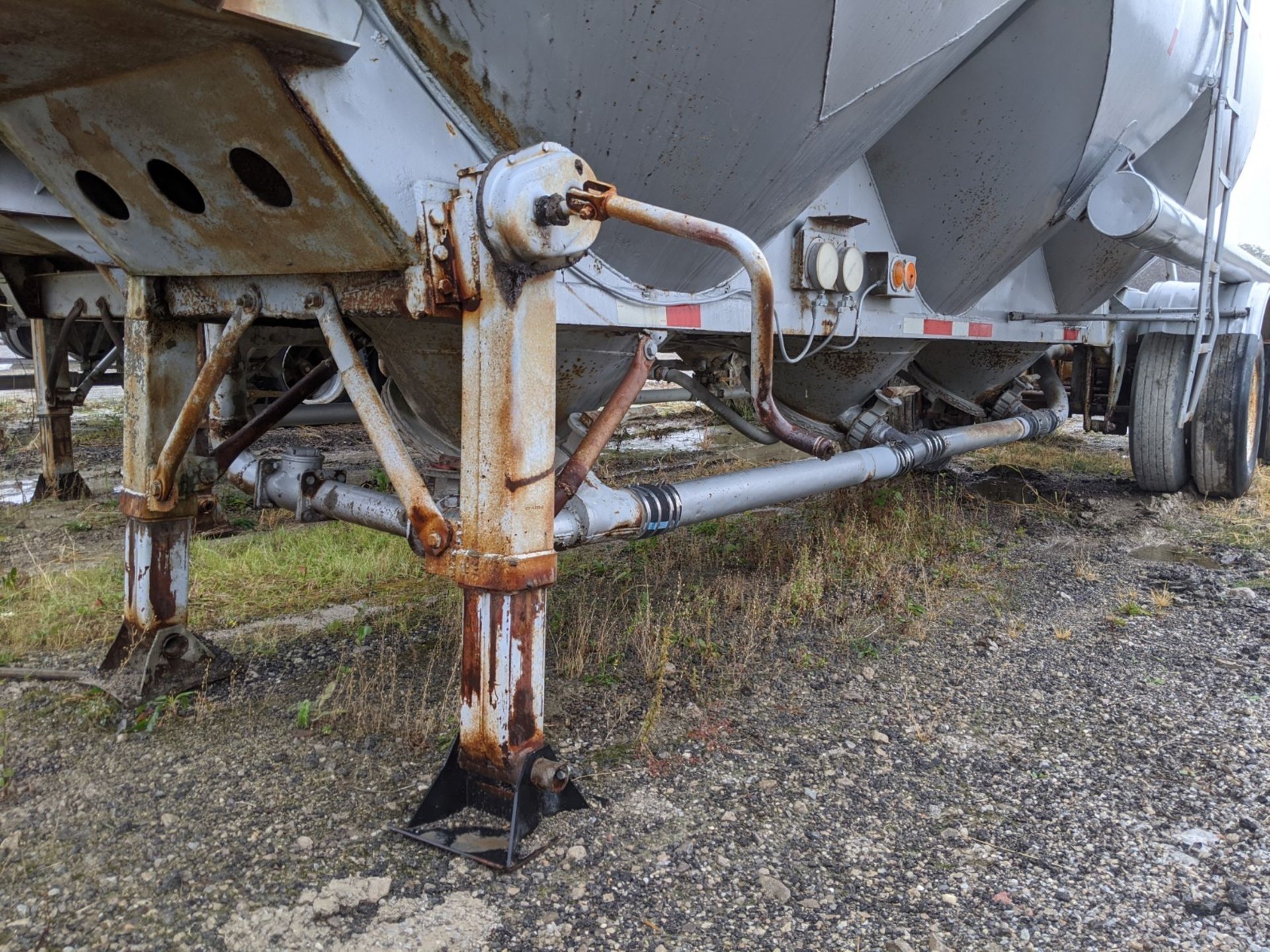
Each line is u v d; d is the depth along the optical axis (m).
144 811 2.54
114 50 2.08
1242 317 6.41
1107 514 6.45
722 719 3.20
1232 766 2.89
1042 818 2.60
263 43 1.98
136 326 3.18
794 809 2.62
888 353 4.80
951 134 4.25
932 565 5.17
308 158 2.19
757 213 3.20
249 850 2.36
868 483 4.66
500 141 2.46
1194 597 4.61
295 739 2.97
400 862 2.32
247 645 3.81
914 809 2.64
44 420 6.34
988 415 6.82
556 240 2.22
